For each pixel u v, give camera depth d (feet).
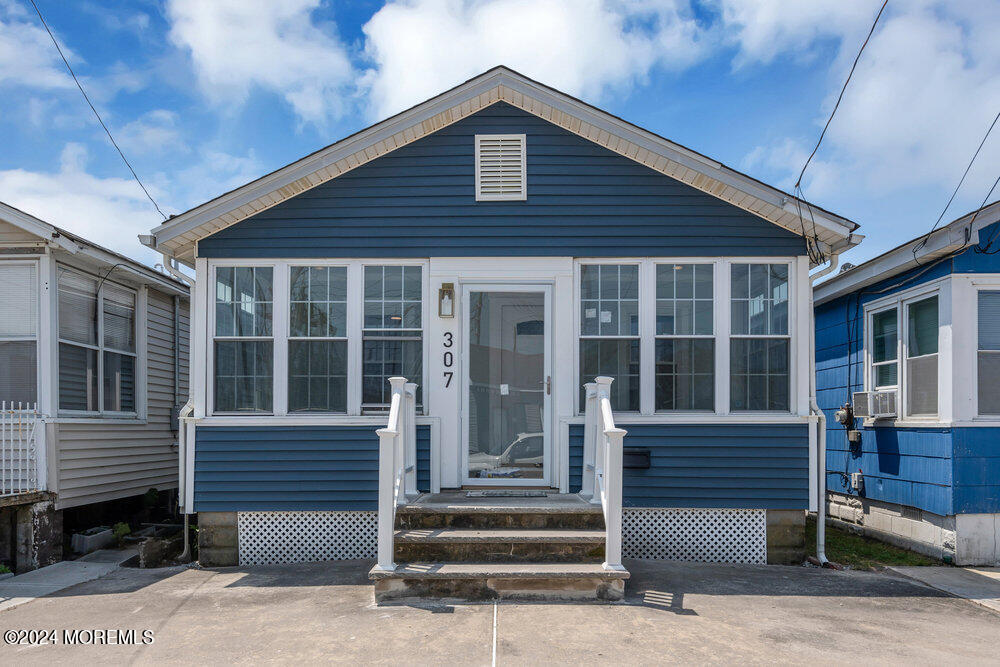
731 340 22.77
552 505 19.58
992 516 22.95
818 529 22.35
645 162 23.03
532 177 23.17
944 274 23.48
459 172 23.20
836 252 22.30
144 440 31.99
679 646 14.46
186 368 37.11
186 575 21.16
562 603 17.06
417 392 22.82
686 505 22.17
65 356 26.14
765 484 22.21
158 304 33.86
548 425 22.86
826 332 32.45
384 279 23.22
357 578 19.77
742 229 22.88
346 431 22.49
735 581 19.72
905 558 23.75
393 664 13.51
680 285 23.02
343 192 23.11
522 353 23.07
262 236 22.94
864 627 16.06
